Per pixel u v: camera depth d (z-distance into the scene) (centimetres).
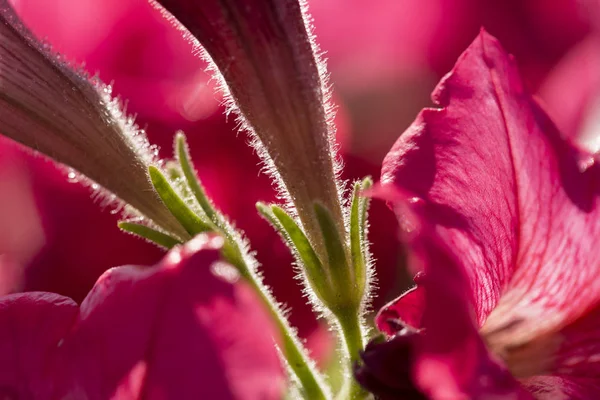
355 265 22
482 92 21
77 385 19
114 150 24
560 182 21
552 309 22
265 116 22
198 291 18
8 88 23
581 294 22
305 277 23
